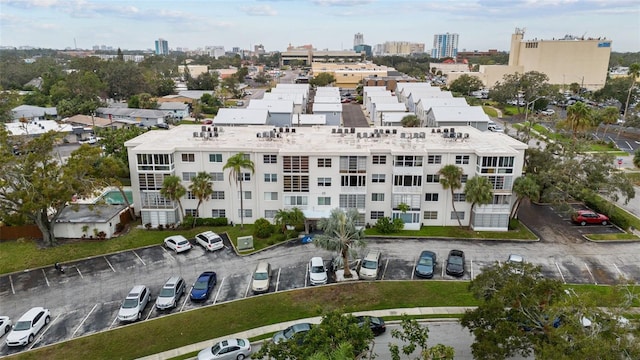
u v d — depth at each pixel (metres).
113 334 37.44
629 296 28.39
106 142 82.12
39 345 36.41
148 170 56.44
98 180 57.41
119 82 171.12
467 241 54.34
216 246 52.44
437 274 46.53
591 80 196.38
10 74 196.25
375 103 124.06
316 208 57.47
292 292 43.47
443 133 64.31
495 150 55.28
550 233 56.47
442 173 55.44
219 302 42.12
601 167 58.38
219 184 58.38
